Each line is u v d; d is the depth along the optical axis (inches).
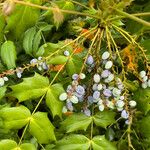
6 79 21.4
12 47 23.6
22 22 22.1
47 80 21.3
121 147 23.5
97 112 22.1
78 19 25.7
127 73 21.8
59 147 21.5
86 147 21.5
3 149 20.5
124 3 21.1
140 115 23.4
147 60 21.6
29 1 21.6
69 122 21.8
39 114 21.0
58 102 21.1
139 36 25.2
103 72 20.9
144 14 21.6
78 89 20.6
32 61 21.3
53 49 21.8
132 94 22.4
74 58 21.6
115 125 24.8
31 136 23.1
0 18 22.1
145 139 23.5
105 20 21.4
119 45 24.6
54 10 19.7
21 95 21.0
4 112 20.7
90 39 22.8
